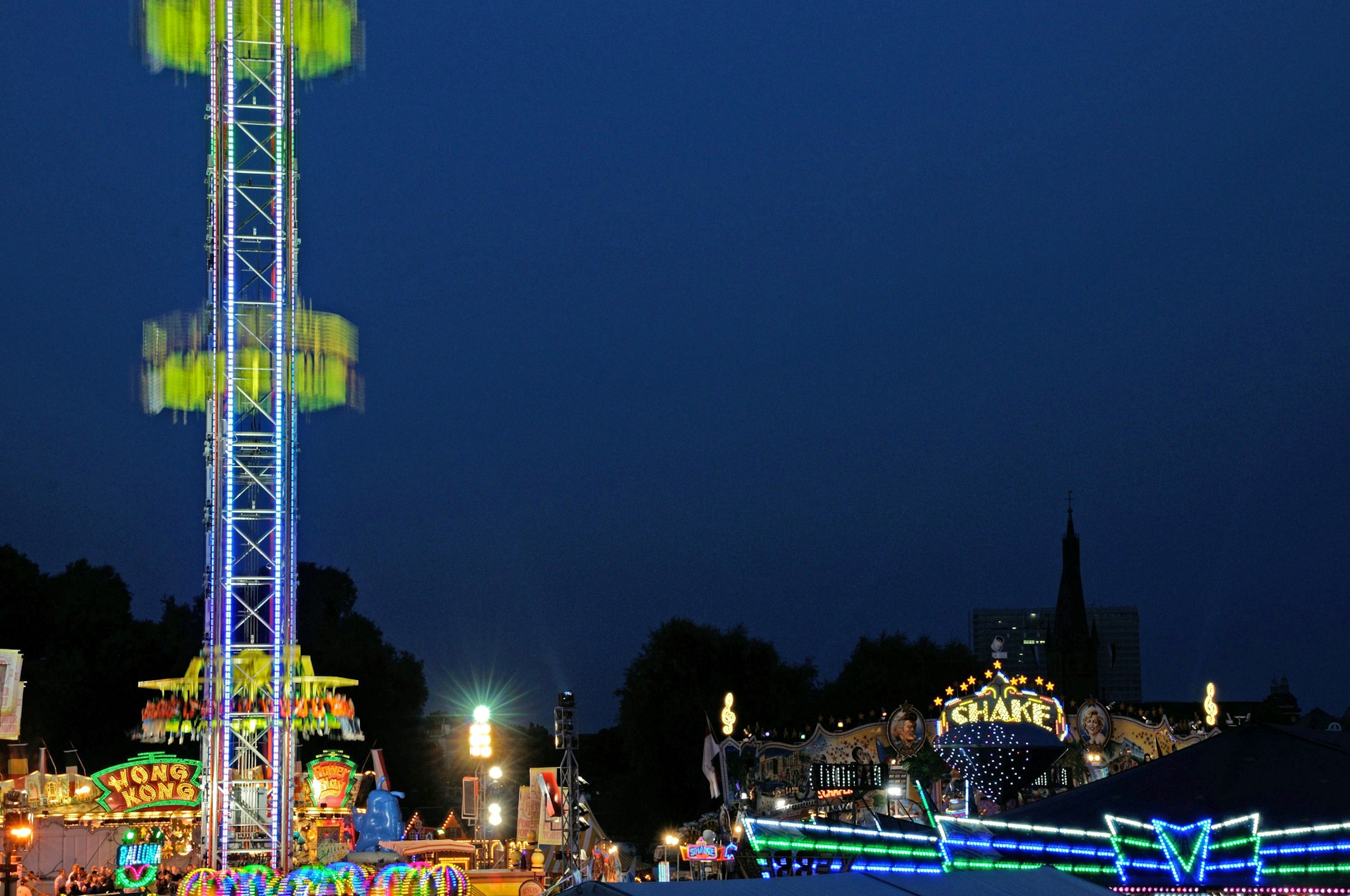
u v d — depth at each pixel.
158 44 35.06
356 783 46.59
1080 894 12.58
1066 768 52.53
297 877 31.20
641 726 93.12
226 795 32.22
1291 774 17.34
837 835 20.61
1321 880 15.80
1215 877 16.50
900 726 51.97
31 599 76.69
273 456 33.81
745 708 93.62
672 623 96.25
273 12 35.31
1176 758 18.81
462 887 33.53
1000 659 53.91
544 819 41.03
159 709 41.94
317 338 35.00
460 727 97.88
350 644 93.62
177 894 33.84
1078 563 195.50
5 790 41.28
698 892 11.24
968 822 18.84
